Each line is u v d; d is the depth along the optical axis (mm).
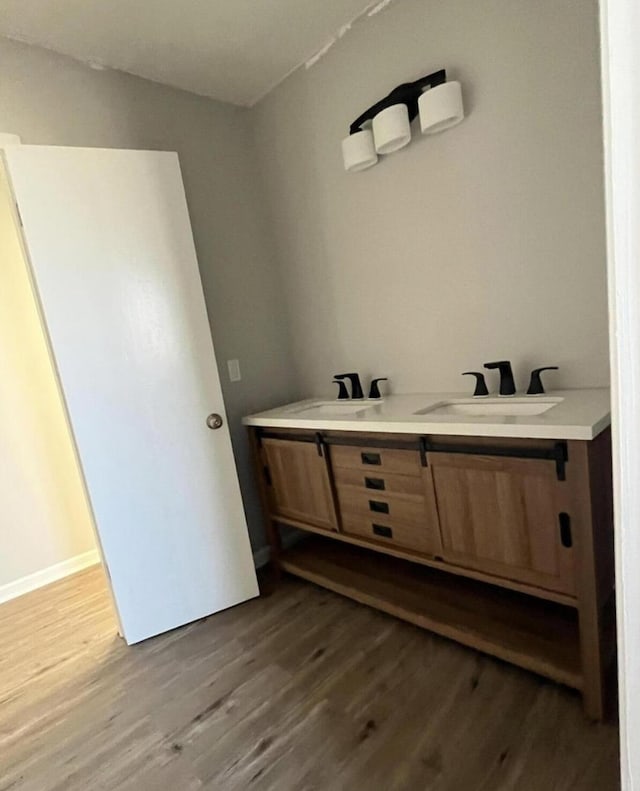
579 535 1399
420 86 1935
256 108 2701
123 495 2158
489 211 1938
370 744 1505
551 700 1559
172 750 1601
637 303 545
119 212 2088
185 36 2121
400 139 1993
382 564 2361
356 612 2205
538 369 1844
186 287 2246
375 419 1906
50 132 2156
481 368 2098
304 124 2484
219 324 2645
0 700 1968
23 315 2910
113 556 2156
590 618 1420
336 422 2023
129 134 2354
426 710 1597
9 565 2883
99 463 2104
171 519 2262
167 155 2180
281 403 2898
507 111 1810
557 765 1344
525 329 1938
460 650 1849
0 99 2045
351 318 2549
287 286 2830
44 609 2682
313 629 2125
